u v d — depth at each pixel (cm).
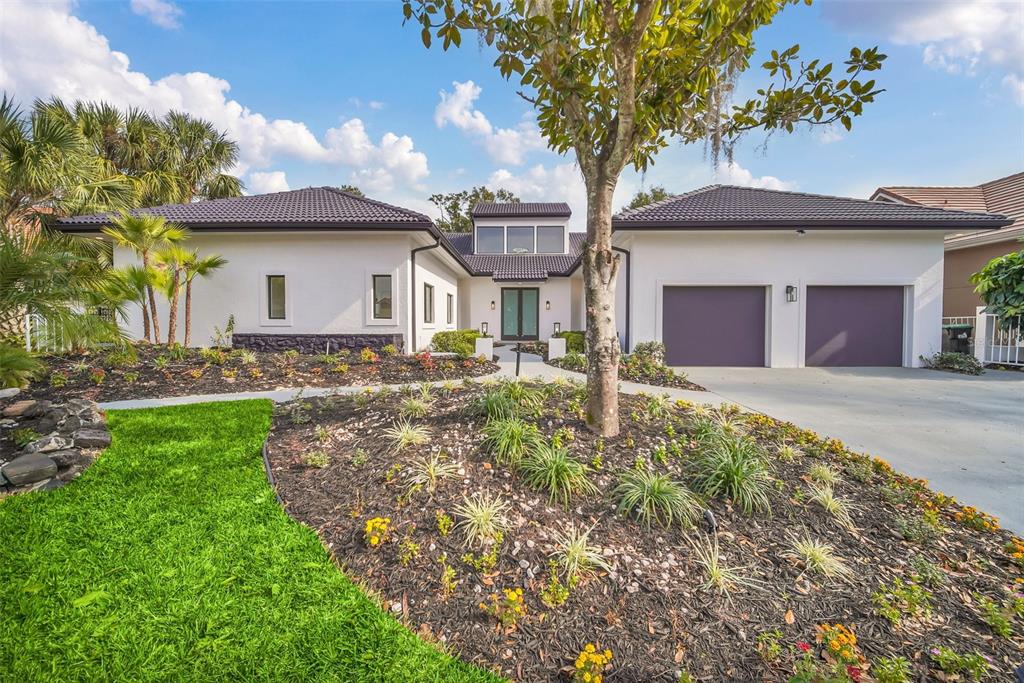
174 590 240
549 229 2172
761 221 1123
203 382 769
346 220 1094
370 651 207
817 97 404
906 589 259
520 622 228
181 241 1148
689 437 435
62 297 640
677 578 261
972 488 405
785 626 231
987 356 1222
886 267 1203
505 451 373
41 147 921
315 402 619
